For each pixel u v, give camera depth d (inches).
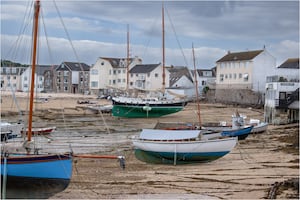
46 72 4665.4
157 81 3927.2
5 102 2664.9
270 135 1460.4
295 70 2950.3
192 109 2682.1
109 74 4195.4
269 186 765.3
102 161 971.9
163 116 2197.3
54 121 1905.8
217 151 967.6
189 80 4065.0
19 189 706.8
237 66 3373.5
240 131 1314.0
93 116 2186.3
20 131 1244.5
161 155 971.9
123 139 1363.2
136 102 2117.4
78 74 4608.8
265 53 3238.2
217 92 3533.5
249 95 3115.2
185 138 974.4
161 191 730.8
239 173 874.1
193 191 732.7
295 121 1839.3
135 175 845.8
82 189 733.3
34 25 740.0
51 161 706.2
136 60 4217.5
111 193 713.0
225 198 689.6
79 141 1295.5
